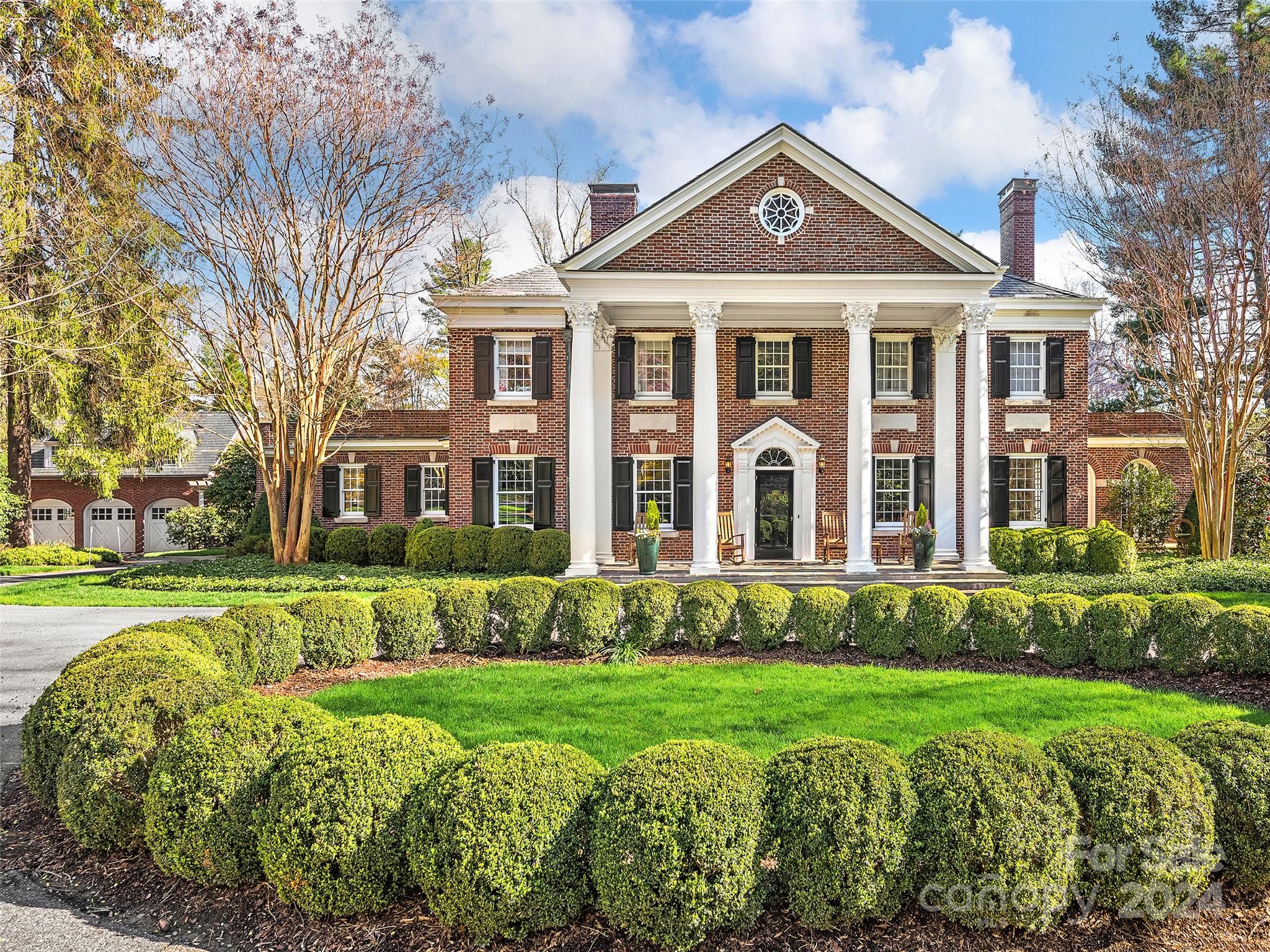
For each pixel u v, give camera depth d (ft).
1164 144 62.23
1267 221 60.18
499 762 14.25
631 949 13.11
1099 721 23.99
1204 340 64.75
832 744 14.89
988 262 58.44
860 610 33.88
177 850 14.80
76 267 68.18
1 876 15.70
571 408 59.82
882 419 68.49
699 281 58.70
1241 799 14.10
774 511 68.03
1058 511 69.87
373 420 84.07
